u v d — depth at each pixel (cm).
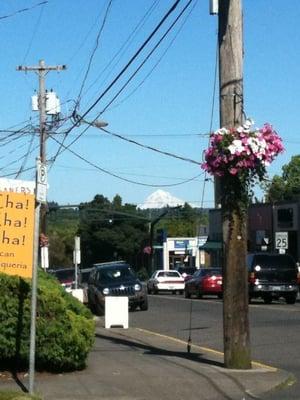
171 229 10031
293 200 5544
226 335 1282
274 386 1152
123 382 1155
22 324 1158
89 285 3030
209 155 1231
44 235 3784
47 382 1138
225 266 1270
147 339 1805
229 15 1252
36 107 3775
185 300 3675
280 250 4406
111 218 8425
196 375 1216
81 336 1208
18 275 1132
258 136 1212
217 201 1280
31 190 1141
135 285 2909
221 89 1258
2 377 1162
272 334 1923
